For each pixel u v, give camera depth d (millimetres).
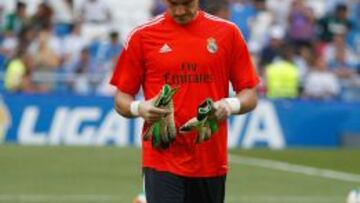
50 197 32812
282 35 59625
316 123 51625
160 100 15664
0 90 51281
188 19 16500
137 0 62656
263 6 61000
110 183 36500
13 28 55594
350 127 52031
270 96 53469
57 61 53312
